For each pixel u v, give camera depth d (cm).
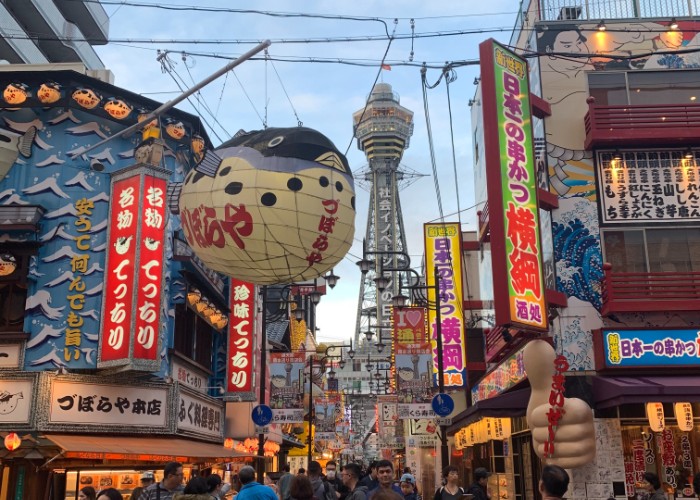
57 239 1928
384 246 17288
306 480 780
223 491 1650
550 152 2011
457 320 2761
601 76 2062
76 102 2005
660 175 1980
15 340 1856
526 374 1722
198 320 2456
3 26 3975
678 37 2077
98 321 1875
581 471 1764
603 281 1883
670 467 1780
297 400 2655
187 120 2259
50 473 1828
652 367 1786
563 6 2138
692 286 1833
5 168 1969
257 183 1062
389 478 916
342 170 1148
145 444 1850
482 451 2923
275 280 1141
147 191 1870
